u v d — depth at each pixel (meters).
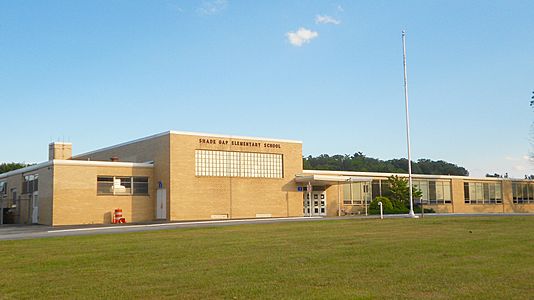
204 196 41.41
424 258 13.75
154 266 13.36
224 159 42.88
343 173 52.12
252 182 44.22
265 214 44.69
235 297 9.43
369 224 27.89
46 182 38.47
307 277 11.21
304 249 16.19
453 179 61.00
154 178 41.56
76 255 16.02
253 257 14.58
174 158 40.12
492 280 10.56
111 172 39.50
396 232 22.08
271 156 45.81
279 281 10.85
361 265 12.73
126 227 31.02
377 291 9.65
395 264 12.79
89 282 11.32
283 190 46.03
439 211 58.81
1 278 12.11
